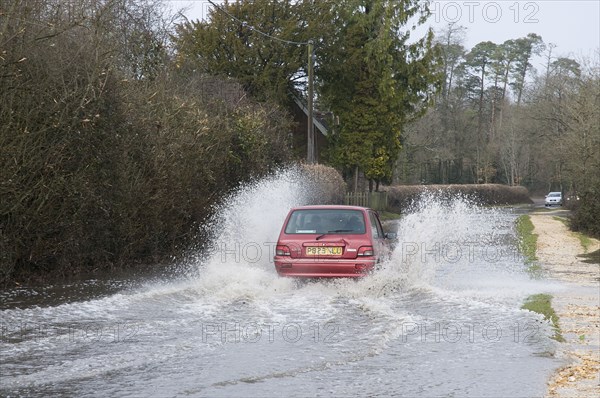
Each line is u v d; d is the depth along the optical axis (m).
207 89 30.56
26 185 13.61
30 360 7.39
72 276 15.30
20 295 12.26
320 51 48.66
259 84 44.12
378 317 10.06
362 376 7.09
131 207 17.14
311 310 10.53
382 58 50.50
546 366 7.64
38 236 14.20
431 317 10.34
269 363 7.53
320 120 56.97
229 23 44.56
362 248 12.63
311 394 6.44
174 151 19.00
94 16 16.89
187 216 20.19
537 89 75.69
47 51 14.17
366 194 51.50
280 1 45.50
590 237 30.50
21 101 13.47
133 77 21.44
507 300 12.12
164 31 30.55
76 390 6.42
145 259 18.38
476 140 109.38
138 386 6.60
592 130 33.88
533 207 81.94
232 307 10.64
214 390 6.52
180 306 10.62
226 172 24.03
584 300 12.22
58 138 14.27
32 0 13.80
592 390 6.72
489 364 7.67
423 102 54.16
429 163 98.88
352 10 50.97
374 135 52.41
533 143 97.00
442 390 6.64
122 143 16.44
